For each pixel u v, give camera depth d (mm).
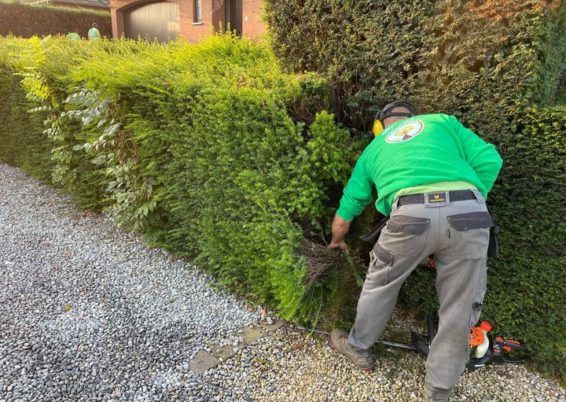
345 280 2652
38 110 4484
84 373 2375
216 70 3281
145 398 2225
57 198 5055
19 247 3834
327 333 2695
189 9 11930
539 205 2119
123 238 4035
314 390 2287
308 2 2850
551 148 2025
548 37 2066
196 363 2471
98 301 3041
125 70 3291
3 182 5590
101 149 3922
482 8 2143
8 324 2756
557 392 2289
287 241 2447
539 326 2312
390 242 2023
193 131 2934
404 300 2820
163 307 2982
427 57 2396
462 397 2260
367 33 2602
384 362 2469
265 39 3521
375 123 2480
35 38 4816
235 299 3082
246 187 2607
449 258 1943
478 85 2225
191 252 3547
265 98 2451
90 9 17516
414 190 1969
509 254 2271
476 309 1975
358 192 2246
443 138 2080
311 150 2410
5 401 2164
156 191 3547
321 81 2717
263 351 2570
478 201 1947
